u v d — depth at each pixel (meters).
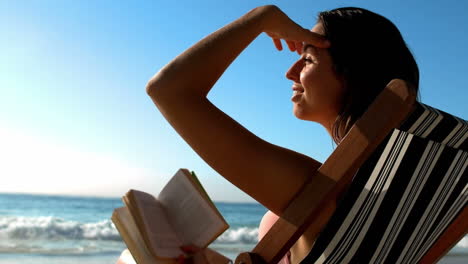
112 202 52.03
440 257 1.13
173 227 1.08
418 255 1.08
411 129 0.96
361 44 1.21
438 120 0.97
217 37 1.04
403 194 0.98
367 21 1.22
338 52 1.21
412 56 1.28
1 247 16.84
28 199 54.34
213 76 1.01
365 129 0.97
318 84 1.22
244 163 1.01
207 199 1.09
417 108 0.96
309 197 0.99
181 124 0.99
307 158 1.07
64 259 14.97
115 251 17.00
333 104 1.23
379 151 0.97
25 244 17.83
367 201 0.98
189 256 1.02
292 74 1.30
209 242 1.02
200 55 1.00
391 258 1.04
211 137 0.99
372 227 0.99
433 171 1.00
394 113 0.95
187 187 1.10
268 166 1.01
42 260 14.59
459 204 1.05
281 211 1.06
